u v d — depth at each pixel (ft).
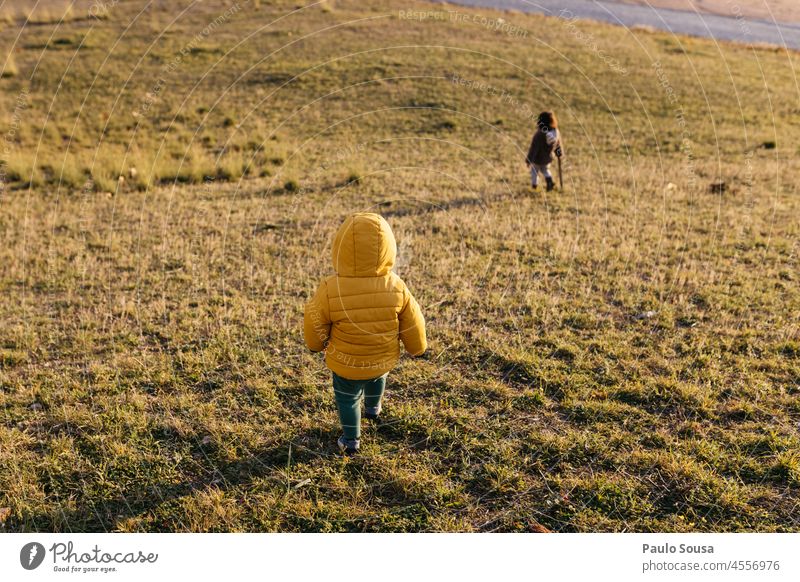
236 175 35.60
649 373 15.15
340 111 48.65
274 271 21.94
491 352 16.22
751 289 19.35
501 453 12.66
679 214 27.25
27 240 25.02
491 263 22.20
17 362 16.12
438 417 13.78
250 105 50.11
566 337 16.97
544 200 29.78
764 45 69.92
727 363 15.40
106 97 52.24
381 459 12.54
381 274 11.73
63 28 72.74
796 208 27.91
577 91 53.36
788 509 11.19
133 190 33.30
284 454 12.80
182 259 23.11
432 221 26.58
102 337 17.39
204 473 12.38
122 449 12.77
